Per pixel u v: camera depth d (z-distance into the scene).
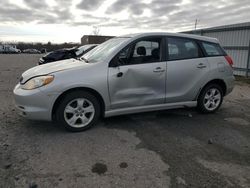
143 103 4.32
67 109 3.83
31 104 3.64
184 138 3.82
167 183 2.61
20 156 3.10
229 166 3.01
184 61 4.56
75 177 2.68
